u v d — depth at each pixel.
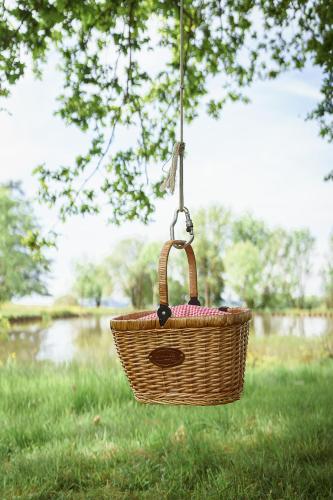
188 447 4.08
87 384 6.22
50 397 5.87
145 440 4.36
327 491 3.31
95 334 21.47
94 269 34.72
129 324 2.07
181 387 2.09
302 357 11.47
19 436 4.58
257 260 28.72
